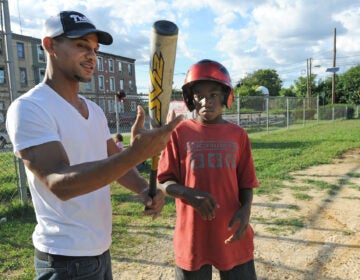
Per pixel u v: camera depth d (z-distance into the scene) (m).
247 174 2.04
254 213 4.72
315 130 17.11
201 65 1.86
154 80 1.25
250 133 15.82
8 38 4.47
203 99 1.88
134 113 16.61
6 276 3.07
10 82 4.54
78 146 1.46
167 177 1.91
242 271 1.93
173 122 1.09
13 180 6.47
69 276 1.44
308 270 3.21
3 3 4.41
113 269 3.21
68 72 1.48
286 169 7.45
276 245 3.73
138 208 4.88
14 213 4.59
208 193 1.70
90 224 1.51
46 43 1.47
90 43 1.49
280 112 20.17
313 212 4.75
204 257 1.89
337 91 44.94
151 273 3.15
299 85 52.75
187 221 1.89
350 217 4.54
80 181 1.11
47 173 1.20
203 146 1.89
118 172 1.09
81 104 1.61
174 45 1.22
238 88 55.75
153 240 3.84
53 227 1.45
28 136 1.27
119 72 46.59
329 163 8.32
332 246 3.69
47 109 1.36
